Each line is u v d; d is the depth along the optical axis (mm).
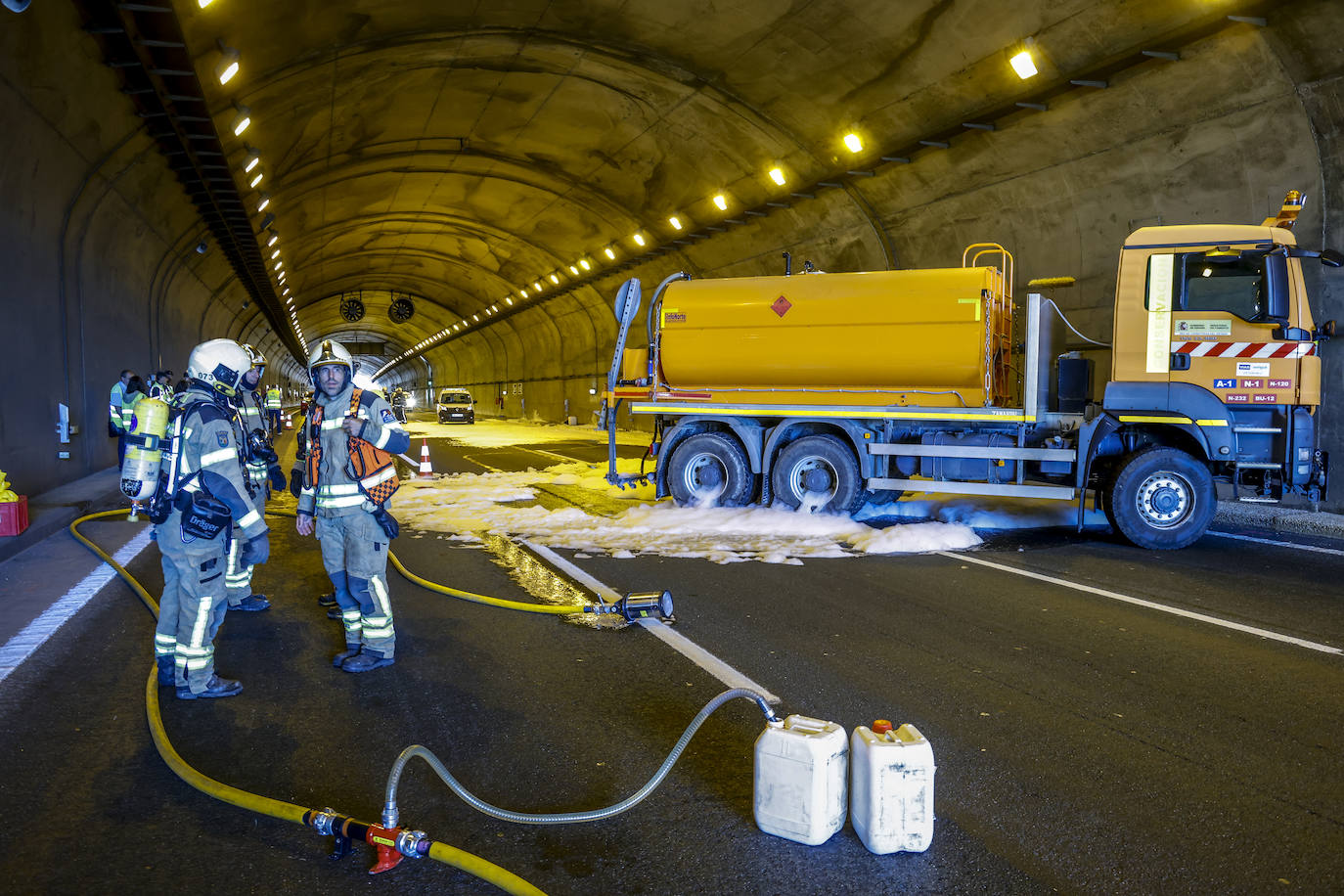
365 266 41250
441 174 23781
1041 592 6730
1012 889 2697
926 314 9445
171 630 4523
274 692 4492
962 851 2932
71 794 3338
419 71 15312
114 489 12086
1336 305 10336
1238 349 8375
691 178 19516
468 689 4539
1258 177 10820
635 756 3693
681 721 4102
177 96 11102
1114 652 5180
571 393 39812
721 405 10578
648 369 11133
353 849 2961
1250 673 4809
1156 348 8625
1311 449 8344
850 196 16734
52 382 12102
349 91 15141
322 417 4801
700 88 15375
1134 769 3584
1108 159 12188
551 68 15742
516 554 8289
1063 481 9453
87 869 2803
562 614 6062
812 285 10008
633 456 21016
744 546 8633
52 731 3965
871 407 9867
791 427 10383
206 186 15570
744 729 3994
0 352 10117
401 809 3205
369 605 4836
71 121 10461
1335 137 9875
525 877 2748
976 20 11016
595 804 3252
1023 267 14664
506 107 18109
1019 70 11430
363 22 12266
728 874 2785
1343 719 4145
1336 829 3092
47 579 7039
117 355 15898
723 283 10500
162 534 4270
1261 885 2727
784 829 2996
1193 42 9930
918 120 13570
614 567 7637
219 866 2834
